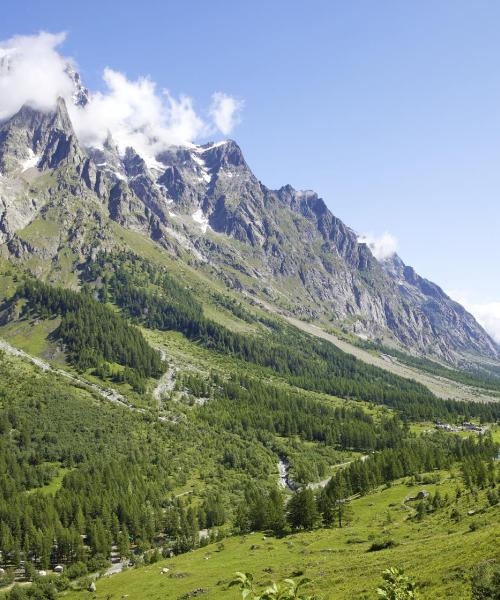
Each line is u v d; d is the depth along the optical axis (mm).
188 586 99062
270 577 90250
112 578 120250
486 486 134125
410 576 60438
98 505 168875
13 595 118562
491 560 54750
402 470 187875
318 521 145875
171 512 168250
